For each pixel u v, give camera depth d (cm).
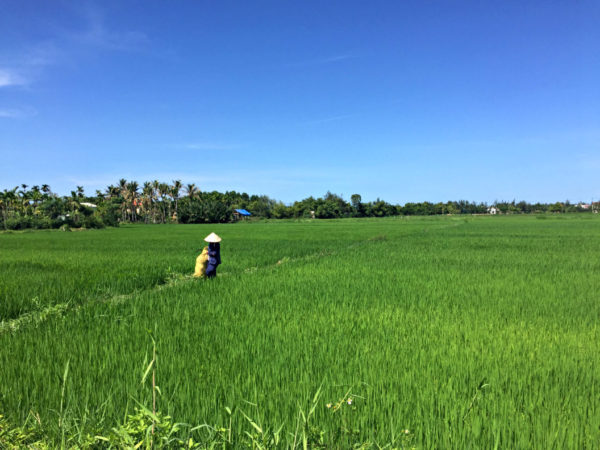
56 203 6656
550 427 319
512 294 884
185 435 301
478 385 396
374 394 371
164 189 10712
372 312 713
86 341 531
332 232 4278
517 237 3083
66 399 358
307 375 411
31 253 1908
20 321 678
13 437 282
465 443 301
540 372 430
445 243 2488
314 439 284
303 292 904
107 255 1806
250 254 1870
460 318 674
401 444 293
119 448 268
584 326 626
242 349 498
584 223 6341
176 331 580
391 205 12619
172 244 2559
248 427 318
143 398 355
